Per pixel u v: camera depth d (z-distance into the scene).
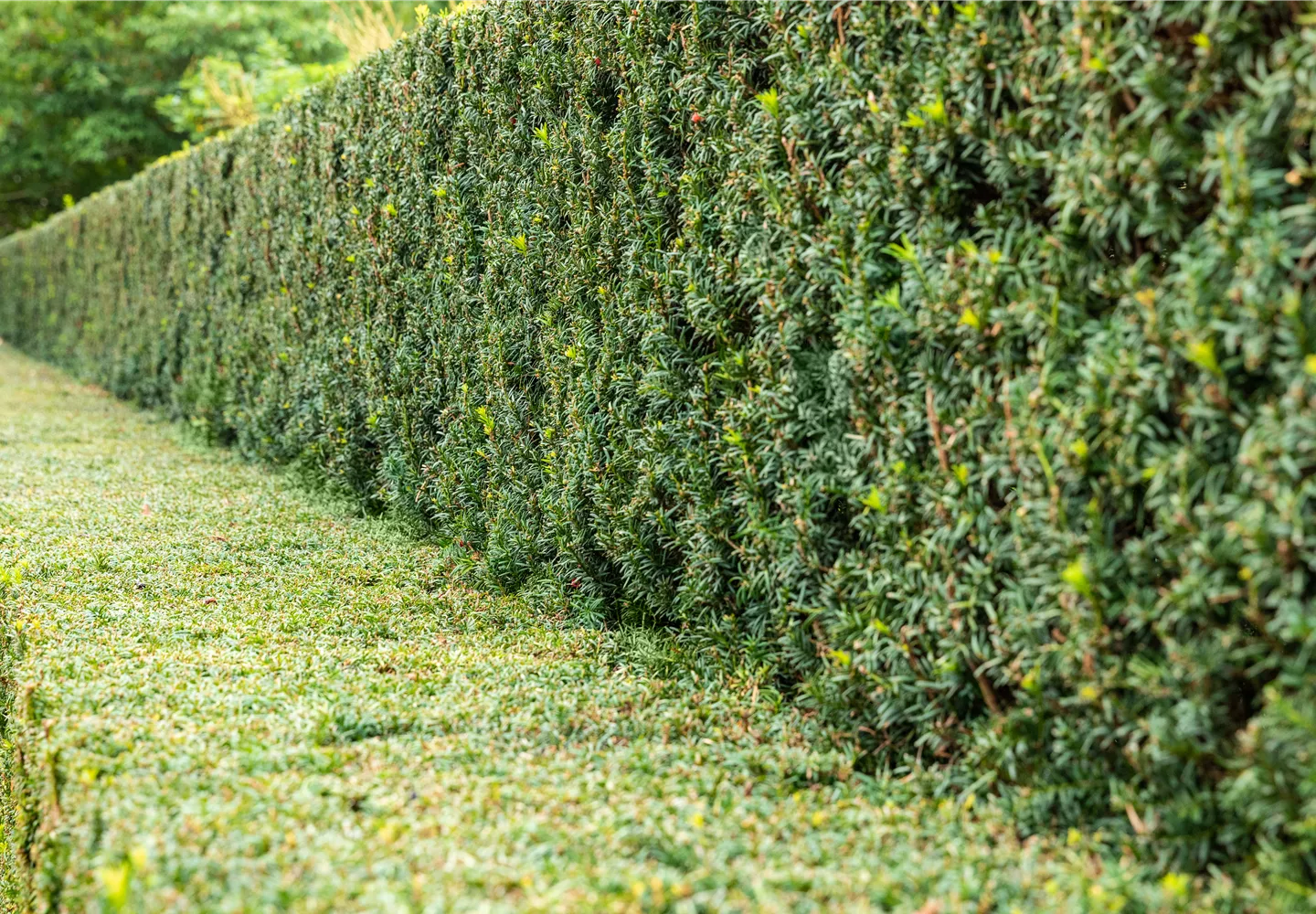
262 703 3.52
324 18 18.81
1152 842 2.46
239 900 2.25
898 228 3.10
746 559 3.88
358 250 7.02
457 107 5.92
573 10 4.86
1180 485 2.35
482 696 3.70
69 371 16.89
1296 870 2.18
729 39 3.85
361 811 2.80
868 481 3.30
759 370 3.71
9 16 21.25
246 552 5.84
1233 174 2.24
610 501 4.62
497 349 5.45
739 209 3.77
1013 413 2.74
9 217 27.47
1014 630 2.75
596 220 4.69
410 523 6.52
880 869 2.46
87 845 2.56
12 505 6.52
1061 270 2.64
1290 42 2.13
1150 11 2.37
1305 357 2.15
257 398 8.83
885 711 3.15
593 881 2.35
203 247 10.32
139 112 21.75
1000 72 2.76
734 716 3.59
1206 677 2.34
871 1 3.13
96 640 4.14
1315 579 2.21
